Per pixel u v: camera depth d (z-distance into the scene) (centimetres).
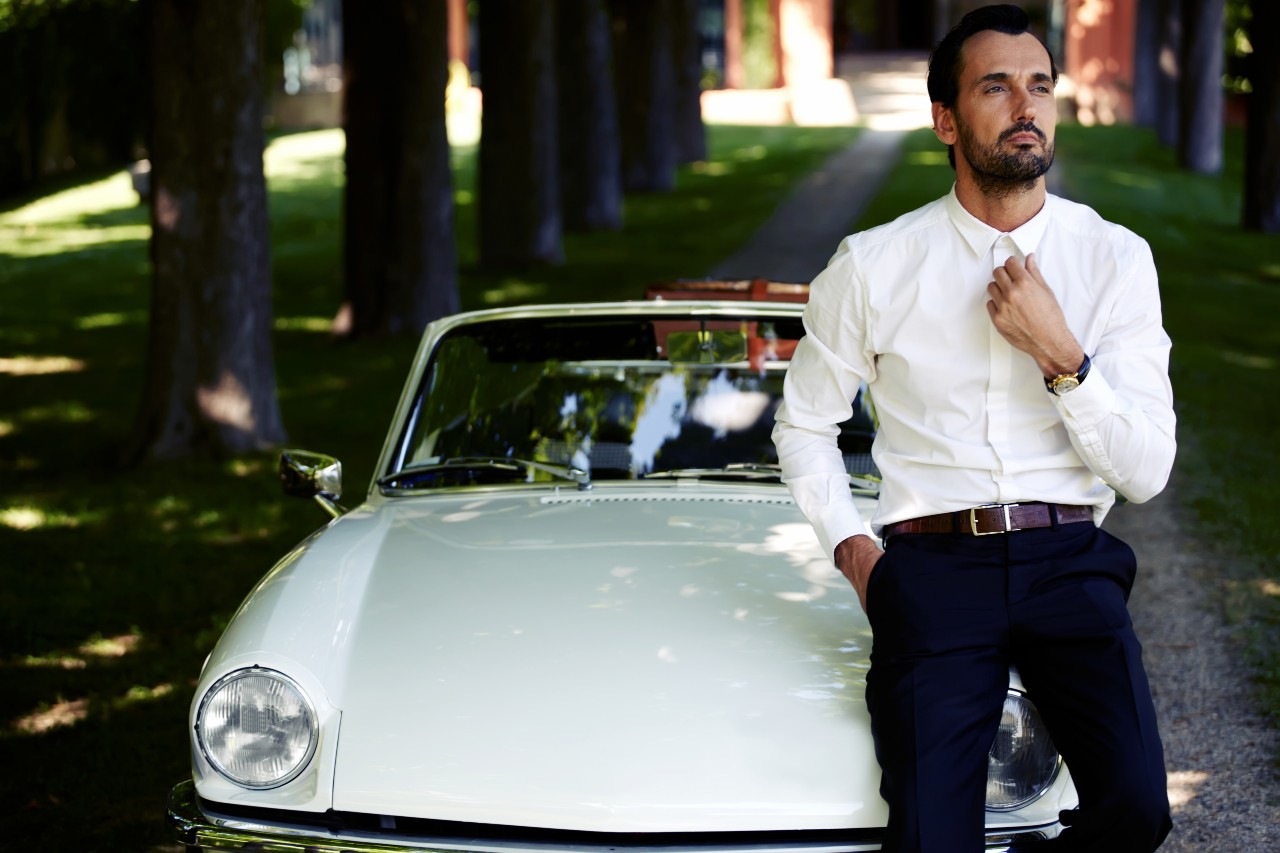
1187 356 1156
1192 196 2336
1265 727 438
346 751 263
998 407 263
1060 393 250
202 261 835
